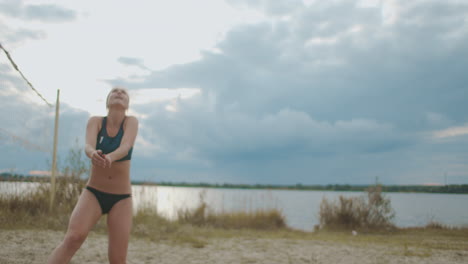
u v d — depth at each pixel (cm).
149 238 733
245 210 1213
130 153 281
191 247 660
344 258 594
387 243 810
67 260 250
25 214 731
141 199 955
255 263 536
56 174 876
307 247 711
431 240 888
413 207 2939
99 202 269
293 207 2922
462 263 563
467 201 4600
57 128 842
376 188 1230
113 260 276
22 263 420
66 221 717
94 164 260
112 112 280
